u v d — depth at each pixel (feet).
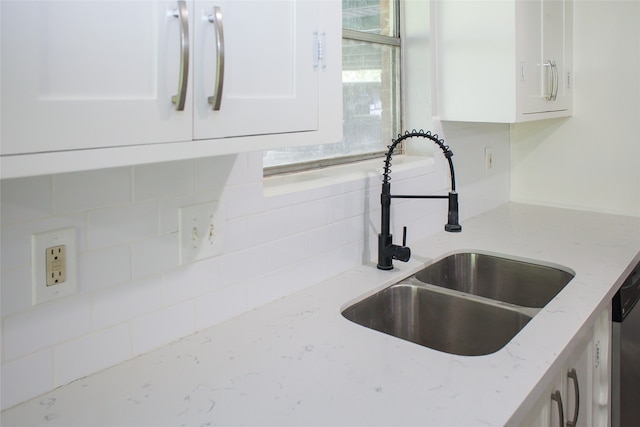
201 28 2.77
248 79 3.09
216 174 4.21
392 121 7.14
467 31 6.66
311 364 3.74
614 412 5.82
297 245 5.05
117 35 2.42
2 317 3.12
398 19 7.05
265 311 4.65
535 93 6.93
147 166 3.74
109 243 3.58
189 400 3.31
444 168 7.17
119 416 3.14
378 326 5.30
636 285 6.15
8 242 3.10
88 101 2.35
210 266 4.26
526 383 3.49
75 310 3.45
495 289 6.45
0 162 2.10
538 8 6.85
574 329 4.27
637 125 7.79
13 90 2.11
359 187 5.74
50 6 2.19
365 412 3.18
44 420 3.10
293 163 5.93
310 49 3.49
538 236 7.04
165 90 2.64
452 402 3.28
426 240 6.85
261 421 3.10
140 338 3.83
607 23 7.82
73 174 3.34
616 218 7.90
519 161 8.99
